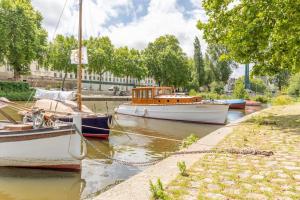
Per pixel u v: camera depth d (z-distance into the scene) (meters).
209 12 16.89
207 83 74.56
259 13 13.49
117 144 14.27
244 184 5.14
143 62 73.62
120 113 29.88
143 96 27.50
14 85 45.44
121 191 4.97
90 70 69.06
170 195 4.66
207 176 5.64
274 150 7.93
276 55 15.38
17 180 8.20
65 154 9.16
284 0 12.16
